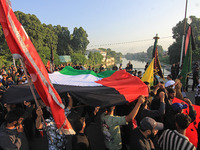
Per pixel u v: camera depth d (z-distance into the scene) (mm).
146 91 3680
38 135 2811
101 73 6117
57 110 2355
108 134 2854
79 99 3164
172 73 13820
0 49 40406
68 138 4480
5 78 8906
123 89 3623
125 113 4273
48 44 55094
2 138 2221
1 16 1754
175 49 43250
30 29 45719
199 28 48844
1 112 3594
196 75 10375
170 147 2387
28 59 1979
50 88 2262
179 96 5941
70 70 6336
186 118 2340
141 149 2271
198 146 3098
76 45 73438
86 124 4211
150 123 2334
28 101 3146
